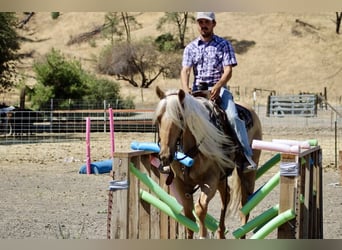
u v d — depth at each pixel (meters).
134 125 28.11
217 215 10.42
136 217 6.64
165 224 7.47
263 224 6.83
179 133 6.44
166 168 6.49
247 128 7.73
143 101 49.88
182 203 6.99
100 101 37.69
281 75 56.25
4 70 39.78
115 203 6.17
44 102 35.44
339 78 55.34
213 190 6.76
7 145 22.72
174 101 6.41
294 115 32.34
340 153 13.92
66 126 27.92
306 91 53.72
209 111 7.00
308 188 7.14
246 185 7.73
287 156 6.28
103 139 24.55
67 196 12.41
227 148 7.10
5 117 26.22
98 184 14.11
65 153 20.48
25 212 10.67
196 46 7.54
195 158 6.71
